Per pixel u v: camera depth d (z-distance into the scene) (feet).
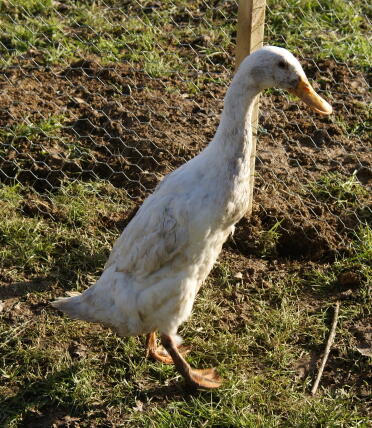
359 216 15.79
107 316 12.05
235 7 22.48
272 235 15.23
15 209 15.97
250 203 15.49
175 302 11.58
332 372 12.65
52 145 17.49
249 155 10.89
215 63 20.53
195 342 13.32
